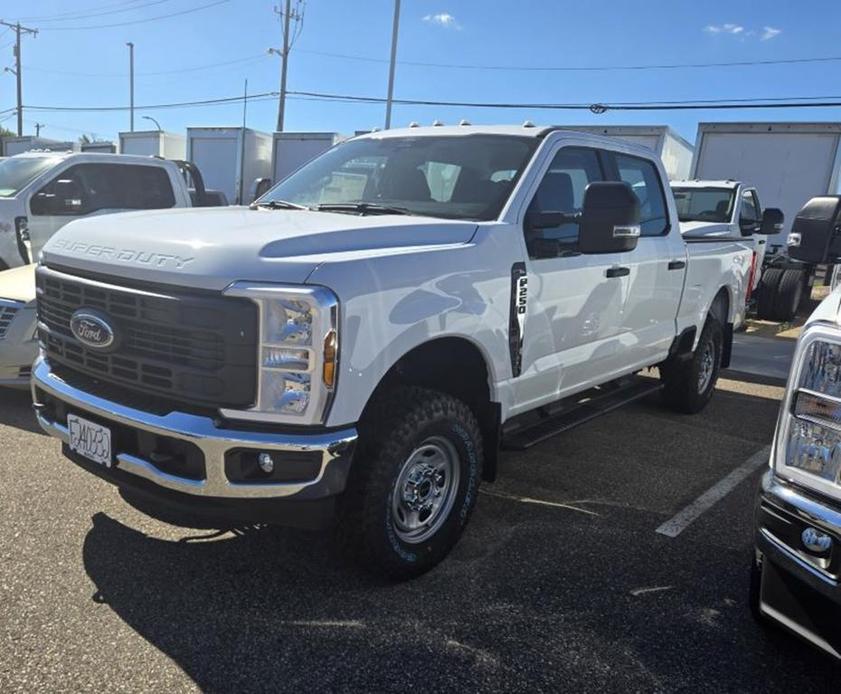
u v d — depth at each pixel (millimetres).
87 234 3344
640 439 5734
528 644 2959
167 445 2922
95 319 3043
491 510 4250
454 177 4062
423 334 3145
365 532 3135
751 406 6984
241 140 19547
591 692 2693
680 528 4109
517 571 3541
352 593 3275
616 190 3594
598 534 3988
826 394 2334
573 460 5184
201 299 2762
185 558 3506
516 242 3703
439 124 4758
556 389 4262
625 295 4738
